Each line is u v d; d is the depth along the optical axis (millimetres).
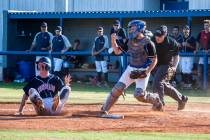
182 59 30203
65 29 37312
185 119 15820
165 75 18250
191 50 30125
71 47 33844
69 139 11695
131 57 16078
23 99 16625
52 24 37844
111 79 34531
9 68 35250
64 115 16594
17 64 35344
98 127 14211
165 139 11930
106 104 16359
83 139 11734
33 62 35250
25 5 39312
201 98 24500
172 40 18266
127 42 16203
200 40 29594
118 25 29078
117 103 20516
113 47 16266
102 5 38406
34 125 14430
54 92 16516
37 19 37219
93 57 35906
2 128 13836
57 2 37906
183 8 40094
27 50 34688
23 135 12250
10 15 35906
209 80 30500
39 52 32594
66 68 33156
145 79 16453
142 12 32844
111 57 34750
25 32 37156
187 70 30156
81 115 16578
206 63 29281
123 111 17812
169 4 40594
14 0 39469
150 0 38750
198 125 14664
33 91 16188
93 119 15742
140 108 18844
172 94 18344
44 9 38938
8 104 20203
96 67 32188
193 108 19531
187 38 30172
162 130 13742
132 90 28719
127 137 12133
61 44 32438
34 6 39188
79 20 37000
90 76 34625
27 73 34688
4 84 32375
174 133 13141
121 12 33375
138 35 15852
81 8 38875
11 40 36219
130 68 16109
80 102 21234
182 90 29328
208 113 17453
